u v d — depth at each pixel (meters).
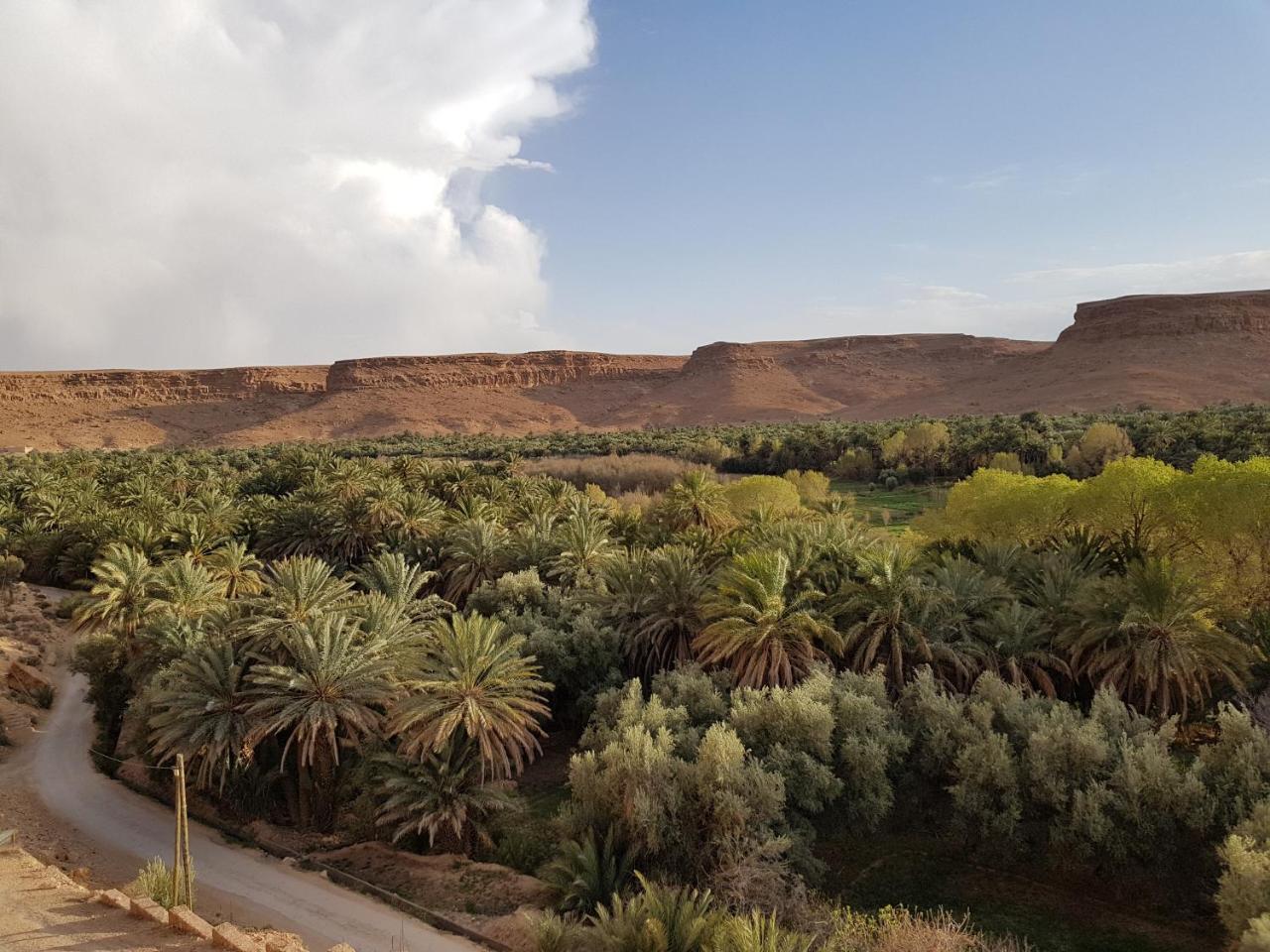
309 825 25.58
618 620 32.66
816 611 27.45
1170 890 18.59
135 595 34.66
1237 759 18.81
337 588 27.52
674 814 19.34
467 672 23.09
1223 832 18.25
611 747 20.72
